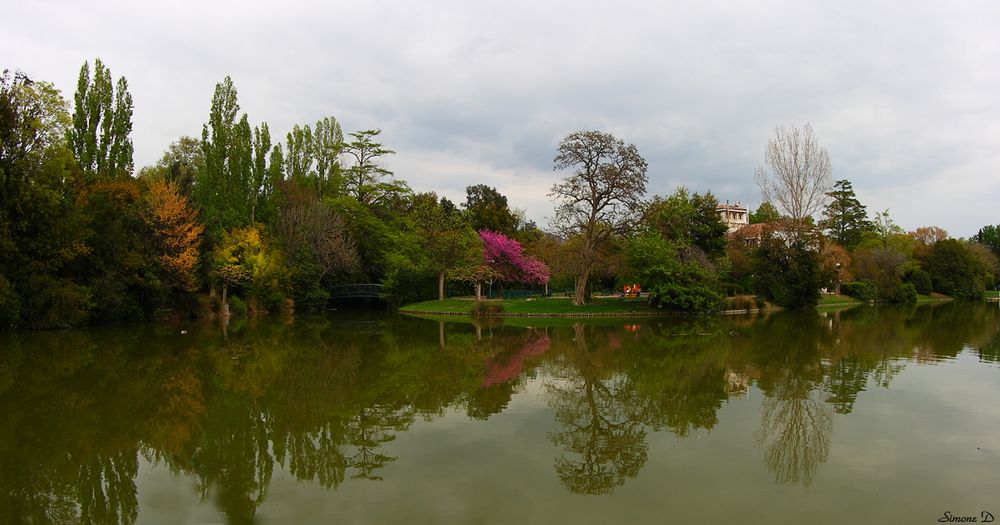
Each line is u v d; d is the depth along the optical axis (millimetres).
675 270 44469
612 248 48469
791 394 15438
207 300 42031
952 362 20547
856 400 14586
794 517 7785
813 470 9594
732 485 9016
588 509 8148
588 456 10570
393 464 10250
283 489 9117
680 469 9789
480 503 8414
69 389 16844
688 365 20594
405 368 20656
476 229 68500
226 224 45375
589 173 44469
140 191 39688
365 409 14484
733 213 109438
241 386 17344
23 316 29781
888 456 10258
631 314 45406
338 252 50781
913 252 77375
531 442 11539
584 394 16078
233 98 49031
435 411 14250
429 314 48375
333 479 9531
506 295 62594
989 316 43344
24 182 28891
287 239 48562
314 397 15836
